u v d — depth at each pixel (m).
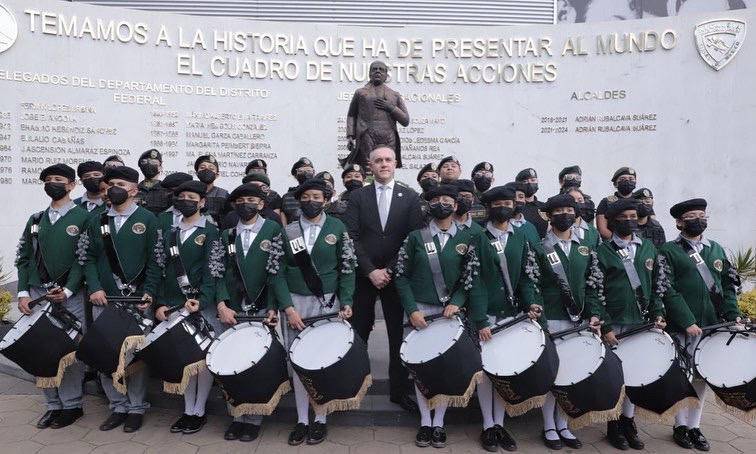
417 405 4.20
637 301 4.08
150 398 4.68
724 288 4.23
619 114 9.49
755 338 3.91
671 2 12.83
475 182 5.45
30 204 8.35
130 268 4.17
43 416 4.27
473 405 4.32
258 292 4.07
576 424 3.68
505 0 11.78
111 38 8.84
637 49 9.47
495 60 9.70
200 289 4.08
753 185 9.10
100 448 3.83
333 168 9.54
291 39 9.49
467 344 3.60
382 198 4.31
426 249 3.95
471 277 3.85
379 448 3.86
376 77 6.34
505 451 3.84
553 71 9.62
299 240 3.99
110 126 8.81
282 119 9.47
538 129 9.65
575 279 4.02
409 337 3.89
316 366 3.54
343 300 3.93
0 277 7.85
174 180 4.58
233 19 9.34
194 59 9.19
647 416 3.77
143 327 4.05
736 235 9.14
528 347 3.69
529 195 5.52
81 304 4.30
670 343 3.88
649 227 5.45
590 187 9.51
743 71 9.18
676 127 9.36
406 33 9.66
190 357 3.82
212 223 4.30
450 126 9.67
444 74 9.66
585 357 3.72
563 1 12.40
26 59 8.38
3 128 8.22
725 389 3.70
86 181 4.79
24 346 3.85
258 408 3.67
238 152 9.34
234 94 9.33
